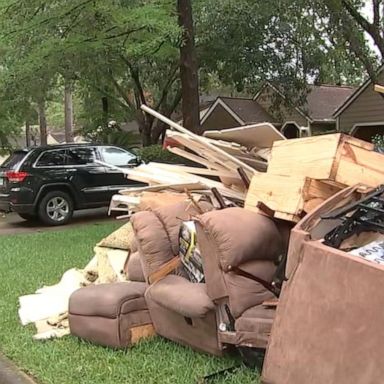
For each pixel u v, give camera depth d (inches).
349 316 106.3
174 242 181.0
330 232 120.8
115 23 418.6
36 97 628.1
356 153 146.3
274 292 152.0
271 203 153.9
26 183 488.7
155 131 832.3
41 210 495.2
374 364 101.4
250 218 155.3
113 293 183.6
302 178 146.9
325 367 107.8
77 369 169.5
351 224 121.0
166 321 177.8
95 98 904.3
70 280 247.9
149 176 234.8
